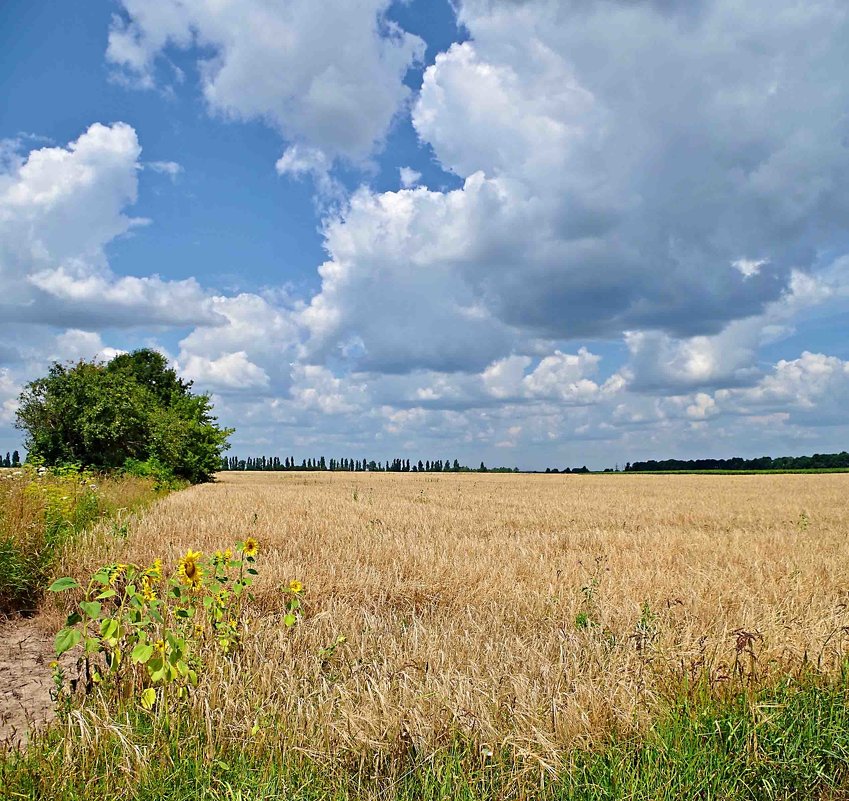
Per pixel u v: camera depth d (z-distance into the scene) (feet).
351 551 34.73
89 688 13.80
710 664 15.75
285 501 76.18
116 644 13.16
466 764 11.85
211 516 50.96
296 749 11.84
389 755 12.21
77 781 10.87
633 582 26.78
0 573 24.71
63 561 28.63
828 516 70.08
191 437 144.05
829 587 27.81
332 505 70.64
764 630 18.43
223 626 16.49
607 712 13.48
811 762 11.98
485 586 26.53
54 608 24.00
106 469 98.27
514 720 12.98
